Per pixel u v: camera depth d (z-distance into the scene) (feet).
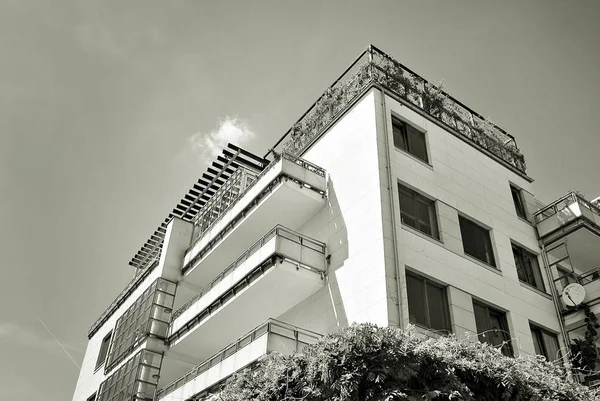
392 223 52.03
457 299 52.47
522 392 36.58
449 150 64.95
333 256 55.93
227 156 79.30
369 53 65.87
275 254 54.34
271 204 61.62
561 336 60.59
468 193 63.00
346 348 34.37
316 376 35.06
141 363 71.15
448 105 69.72
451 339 38.65
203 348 72.23
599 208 69.15
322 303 54.39
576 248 67.72
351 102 64.13
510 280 59.88
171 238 83.71
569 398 38.45
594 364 56.75
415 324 48.03
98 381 88.69
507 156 73.46
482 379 36.27
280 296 57.72
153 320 75.00
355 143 60.23
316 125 69.05
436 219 57.62
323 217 60.08
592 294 60.29
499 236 62.80
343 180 59.47
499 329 55.26
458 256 56.08
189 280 80.59
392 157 57.31
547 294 63.41
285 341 49.16
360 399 33.27
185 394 59.52
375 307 47.57
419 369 34.32
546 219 68.44
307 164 63.31
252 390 39.27
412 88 66.33
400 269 49.49
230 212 71.00
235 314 62.54
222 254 73.61
